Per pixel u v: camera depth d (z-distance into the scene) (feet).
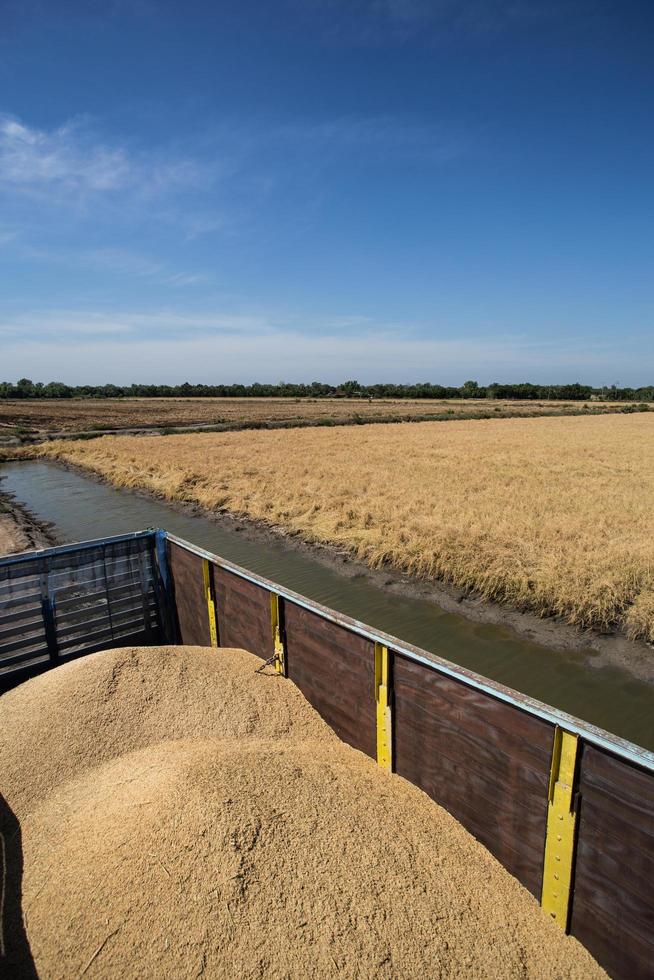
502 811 7.66
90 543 15.83
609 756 6.21
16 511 50.98
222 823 6.99
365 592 28.89
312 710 11.55
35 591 14.92
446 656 21.88
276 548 37.14
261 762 8.54
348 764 9.38
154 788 8.00
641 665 20.94
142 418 183.32
